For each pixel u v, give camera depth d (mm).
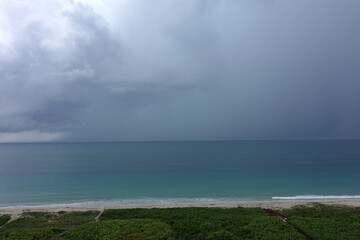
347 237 18125
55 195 39906
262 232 19266
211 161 93938
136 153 146500
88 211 28250
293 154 126250
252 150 167125
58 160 101375
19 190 43656
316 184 47875
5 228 22875
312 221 21734
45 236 19062
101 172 65125
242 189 43750
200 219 23219
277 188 44469
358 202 32594
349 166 75438
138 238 17828
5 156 125062
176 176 58250
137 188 45000
